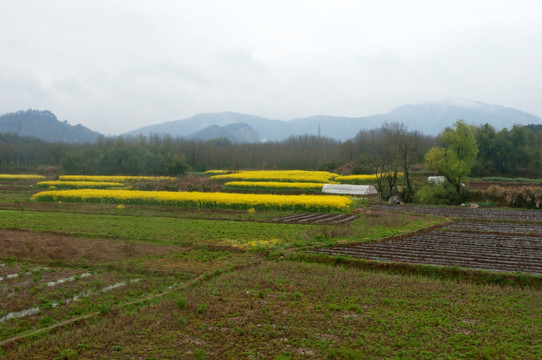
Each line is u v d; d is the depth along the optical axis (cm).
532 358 1019
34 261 1975
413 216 4031
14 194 5897
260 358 1013
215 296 1478
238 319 1262
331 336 1147
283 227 3070
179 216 3703
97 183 6762
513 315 1316
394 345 1088
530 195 5041
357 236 2667
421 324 1226
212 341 1110
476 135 9112
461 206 5194
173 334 1153
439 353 1046
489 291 1558
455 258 2045
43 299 1454
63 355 1020
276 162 11975
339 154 11938
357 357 996
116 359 1007
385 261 1962
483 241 2552
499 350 1059
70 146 13575
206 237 2597
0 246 2228
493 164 8775
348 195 6028
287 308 1361
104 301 1448
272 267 1898
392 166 6456
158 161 9900
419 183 6681
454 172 5625
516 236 2761
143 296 1507
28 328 1221
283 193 6203
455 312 1334
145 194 4669
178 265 1942
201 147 12775
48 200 4769
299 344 1091
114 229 2891
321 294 1511
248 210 3950
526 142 9125
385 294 1516
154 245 2380
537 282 1639
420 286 1614
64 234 2712
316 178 7388
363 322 1244
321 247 2319
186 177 8838
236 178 7769
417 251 2228
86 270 1852
